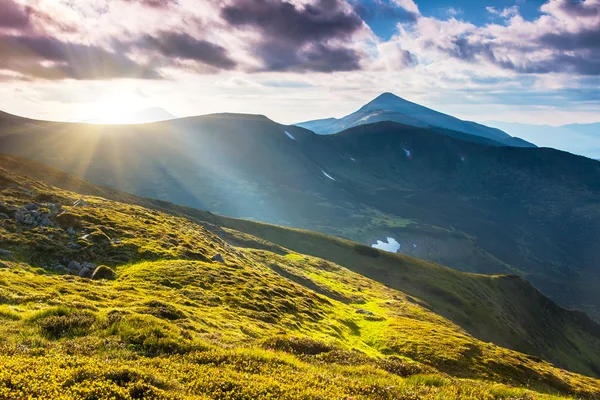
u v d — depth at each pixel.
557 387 57.31
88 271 48.28
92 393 11.38
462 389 18.72
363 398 14.88
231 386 14.05
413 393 16.44
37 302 27.77
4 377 11.19
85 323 21.14
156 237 70.19
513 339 143.75
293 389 14.41
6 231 53.28
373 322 75.00
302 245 184.12
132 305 32.81
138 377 13.16
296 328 49.38
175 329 21.94
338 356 25.52
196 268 58.12
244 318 43.66
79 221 64.19
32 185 79.44
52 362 13.68
